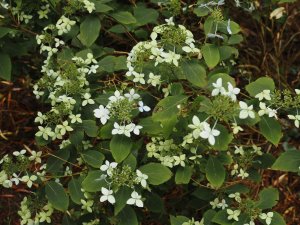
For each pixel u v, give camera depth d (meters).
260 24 1.04
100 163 0.67
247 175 0.74
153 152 0.69
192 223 0.68
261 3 0.99
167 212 0.83
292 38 1.07
